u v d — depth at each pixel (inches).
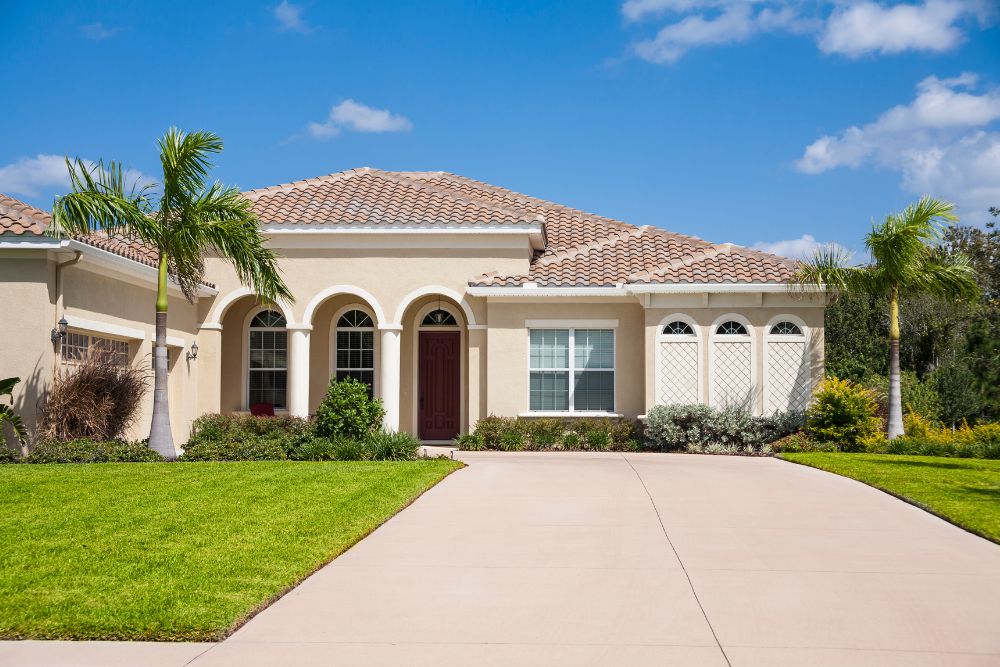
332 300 920.3
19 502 439.5
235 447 674.2
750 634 256.8
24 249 611.5
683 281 801.6
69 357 657.0
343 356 922.7
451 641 251.0
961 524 406.3
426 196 909.8
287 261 860.0
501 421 812.6
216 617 264.8
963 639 252.1
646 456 737.6
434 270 856.9
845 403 764.0
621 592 300.0
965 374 1143.6
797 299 804.0
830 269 775.7
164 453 647.8
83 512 415.5
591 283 820.0
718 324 807.7
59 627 256.2
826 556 350.6
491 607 283.4
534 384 836.6
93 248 641.6
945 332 1451.8
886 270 770.2
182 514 414.0
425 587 306.7
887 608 281.6
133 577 308.0
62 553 339.3
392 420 845.2
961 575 321.7
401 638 253.8
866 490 513.7
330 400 699.4
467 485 530.3
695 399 804.6
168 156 645.3
